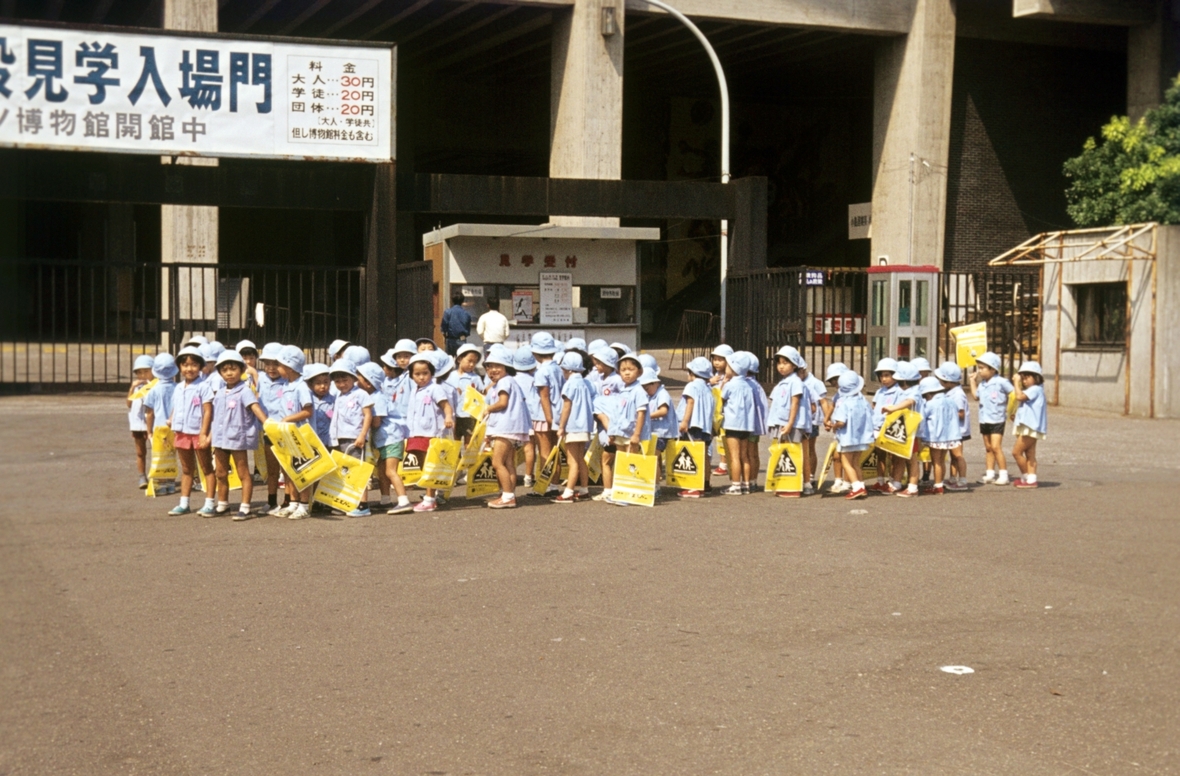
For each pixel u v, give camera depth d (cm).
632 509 1105
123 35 1509
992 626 655
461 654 591
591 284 2309
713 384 1333
